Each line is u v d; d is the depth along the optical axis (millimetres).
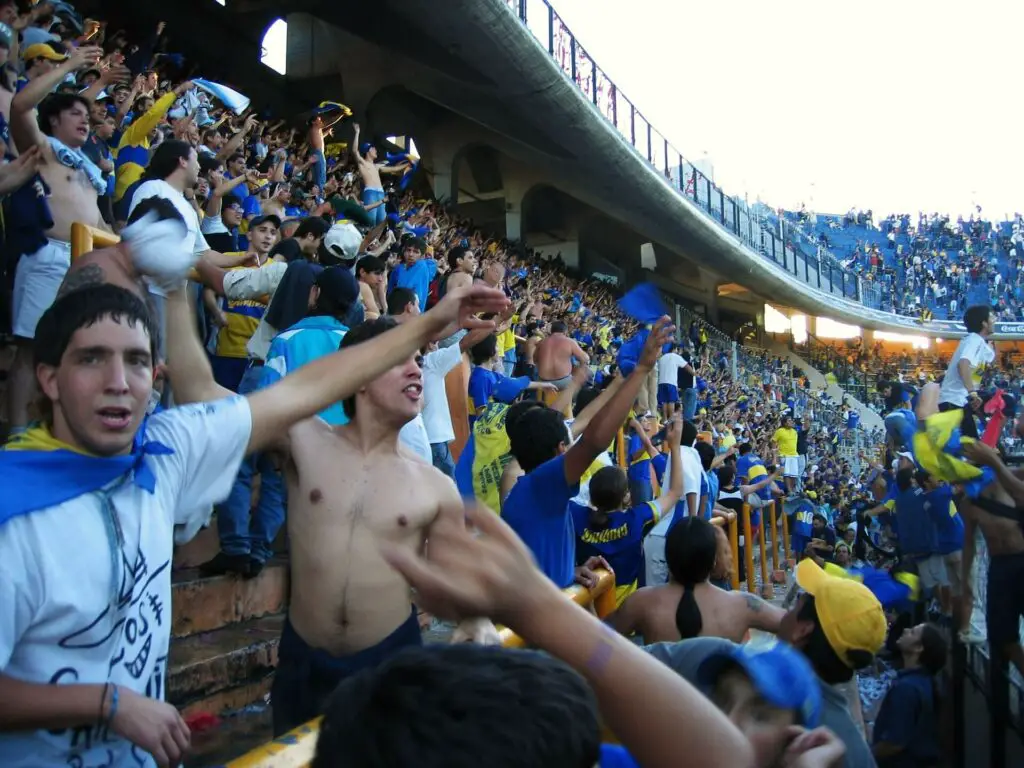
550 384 6449
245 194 9062
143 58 13305
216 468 1821
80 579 1496
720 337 35781
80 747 1542
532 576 1064
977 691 4660
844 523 18172
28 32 6895
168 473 1714
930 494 6578
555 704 854
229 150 9430
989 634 4188
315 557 2479
